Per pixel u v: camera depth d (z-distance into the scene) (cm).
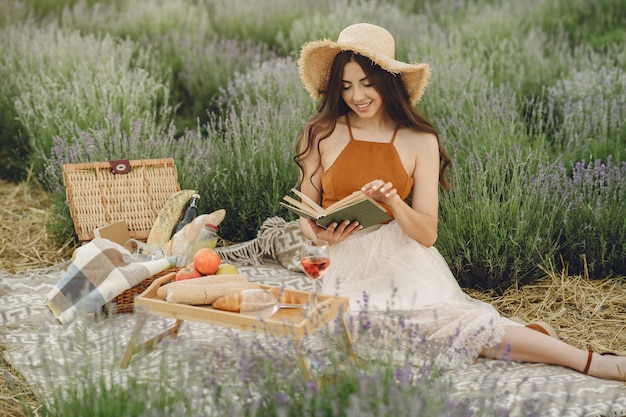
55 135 523
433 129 315
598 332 348
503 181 413
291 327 245
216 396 221
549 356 286
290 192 462
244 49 619
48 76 575
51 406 235
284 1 618
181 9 623
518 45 577
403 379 214
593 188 447
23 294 381
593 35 580
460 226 405
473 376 275
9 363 298
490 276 400
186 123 598
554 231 414
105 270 348
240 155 471
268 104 511
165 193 428
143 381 253
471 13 609
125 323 340
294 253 429
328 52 313
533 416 214
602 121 479
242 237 468
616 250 408
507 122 484
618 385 271
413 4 620
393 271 307
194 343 311
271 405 215
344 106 323
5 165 575
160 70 604
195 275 303
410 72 311
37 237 468
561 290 390
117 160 425
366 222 296
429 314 292
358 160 313
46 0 628
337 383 219
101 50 593
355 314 293
